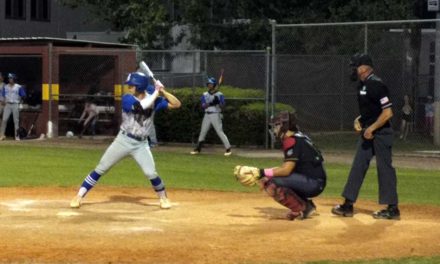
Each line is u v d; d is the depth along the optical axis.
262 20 25.58
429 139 22.25
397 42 22.09
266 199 12.23
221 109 20.22
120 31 29.31
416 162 19.12
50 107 24.38
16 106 23.72
